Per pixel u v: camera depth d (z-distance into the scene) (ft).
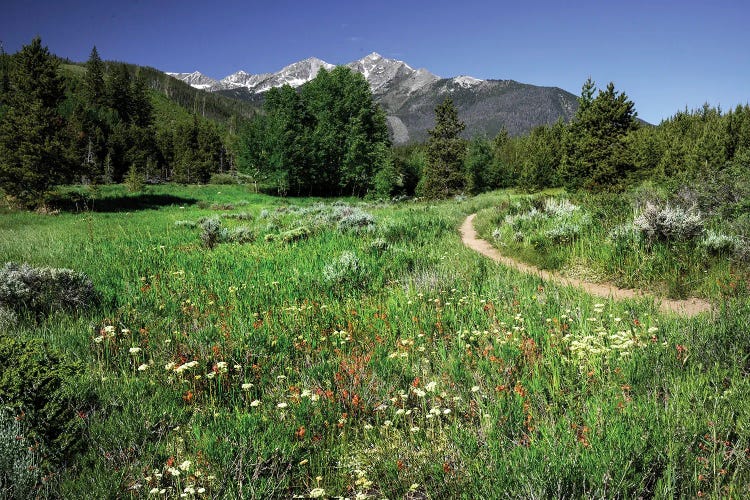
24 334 19.84
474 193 228.63
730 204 39.73
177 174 303.89
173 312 25.48
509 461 10.05
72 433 12.17
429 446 11.87
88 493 10.19
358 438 13.04
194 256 43.11
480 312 23.41
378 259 39.52
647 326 19.30
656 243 33.30
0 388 12.35
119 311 24.72
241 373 17.03
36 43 116.57
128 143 318.24
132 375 16.78
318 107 222.28
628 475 9.39
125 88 416.05
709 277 27.12
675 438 10.30
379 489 10.80
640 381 14.02
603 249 35.42
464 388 15.06
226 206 134.92
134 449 12.16
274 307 26.37
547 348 17.44
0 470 10.10
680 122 238.27
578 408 12.74
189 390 15.38
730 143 143.43
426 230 62.34
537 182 184.14
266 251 45.73
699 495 8.68
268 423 13.32
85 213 107.34
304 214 90.99
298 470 11.55
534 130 322.96
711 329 17.03
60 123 116.47
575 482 9.27
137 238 58.08
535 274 33.04
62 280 25.44
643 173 114.42
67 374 13.84
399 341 19.97
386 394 14.94
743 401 11.56
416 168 256.11
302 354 19.24
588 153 101.91
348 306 25.76
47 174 109.50
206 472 10.97
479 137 234.79
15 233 68.28
